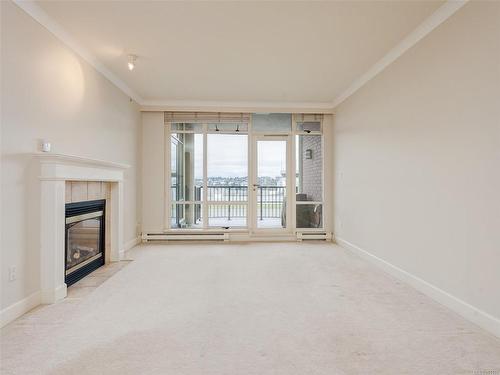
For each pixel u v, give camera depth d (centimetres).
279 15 253
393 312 231
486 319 203
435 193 255
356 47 312
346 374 155
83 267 317
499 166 194
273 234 524
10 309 213
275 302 250
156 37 290
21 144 225
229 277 318
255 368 160
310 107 514
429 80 262
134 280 307
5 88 210
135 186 483
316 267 358
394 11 246
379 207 355
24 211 228
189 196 534
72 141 294
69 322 212
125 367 160
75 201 302
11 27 214
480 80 208
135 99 471
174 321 215
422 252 273
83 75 313
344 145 468
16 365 162
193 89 446
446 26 240
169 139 523
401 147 307
